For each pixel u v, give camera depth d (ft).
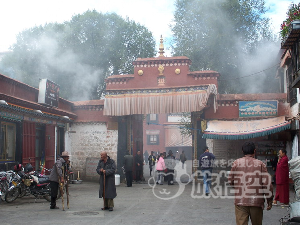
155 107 57.00
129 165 55.31
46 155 55.31
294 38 40.63
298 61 40.75
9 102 42.96
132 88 59.36
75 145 64.95
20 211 31.81
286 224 21.44
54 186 33.24
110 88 61.82
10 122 45.01
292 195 42.86
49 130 56.80
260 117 56.70
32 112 48.67
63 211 31.94
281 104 56.34
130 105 57.93
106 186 32.17
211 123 56.44
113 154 63.31
